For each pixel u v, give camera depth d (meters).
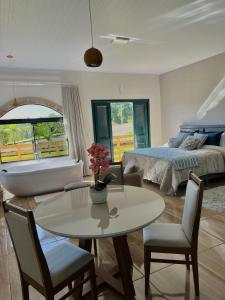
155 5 2.82
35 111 5.95
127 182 3.45
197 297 1.87
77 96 6.18
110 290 2.03
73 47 4.22
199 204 1.79
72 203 2.15
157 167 4.61
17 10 2.78
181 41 4.21
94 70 6.31
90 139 6.52
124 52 4.75
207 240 2.68
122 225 1.63
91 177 6.14
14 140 5.80
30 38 3.68
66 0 2.61
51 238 2.99
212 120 5.71
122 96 6.85
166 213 3.51
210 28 3.63
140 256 2.49
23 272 1.67
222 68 5.30
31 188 4.80
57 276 1.57
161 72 7.04
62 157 6.30
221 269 2.19
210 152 4.73
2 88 5.49
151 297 1.91
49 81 5.94
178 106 6.71
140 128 7.30
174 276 2.14
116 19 3.16
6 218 1.58
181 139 5.79
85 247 2.14
